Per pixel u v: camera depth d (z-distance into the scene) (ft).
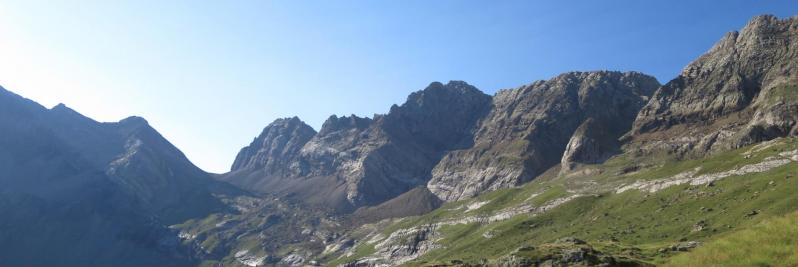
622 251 555.28
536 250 525.75
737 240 225.15
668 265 235.81
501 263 520.83
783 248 205.16
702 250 232.53
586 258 465.06
